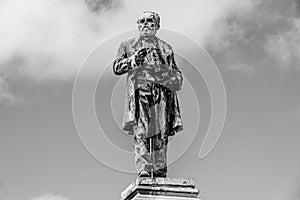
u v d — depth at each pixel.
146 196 36.19
